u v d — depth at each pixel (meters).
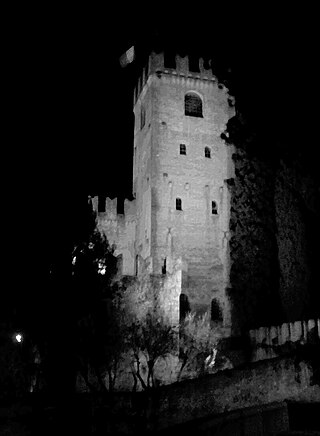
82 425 22.23
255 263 57.84
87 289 40.06
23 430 20.92
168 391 25.11
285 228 57.47
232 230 59.25
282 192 59.00
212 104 63.84
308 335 37.91
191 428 19.33
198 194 60.03
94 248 46.22
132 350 36.59
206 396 25.97
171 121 61.97
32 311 36.75
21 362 33.88
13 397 27.19
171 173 60.12
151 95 62.56
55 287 39.28
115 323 37.81
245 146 62.16
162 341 36.22
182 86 63.47
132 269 62.81
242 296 56.53
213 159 61.88
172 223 58.28
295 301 54.09
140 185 64.69
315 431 19.55
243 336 50.09
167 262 56.50
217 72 64.94
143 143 65.19
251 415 19.44
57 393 28.00
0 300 36.66
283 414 20.06
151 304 41.81
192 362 39.72
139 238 62.78
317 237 54.44
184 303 55.47
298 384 27.59
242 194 60.47
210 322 54.25
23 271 39.56
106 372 35.41
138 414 23.81
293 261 55.69
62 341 35.94
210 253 58.12
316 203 55.66
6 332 34.56
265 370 27.58
